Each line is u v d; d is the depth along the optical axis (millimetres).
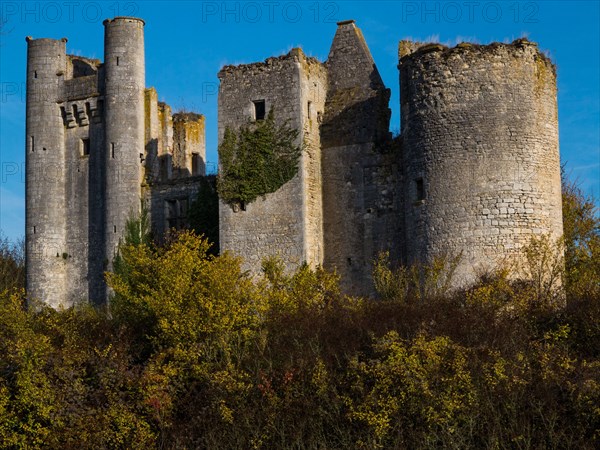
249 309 37781
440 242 41000
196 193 51312
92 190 54062
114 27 53969
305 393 32656
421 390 30578
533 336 34531
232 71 46531
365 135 45938
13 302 40625
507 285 37875
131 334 38219
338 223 45875
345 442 31094
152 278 39031
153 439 33406
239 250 45281
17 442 32781
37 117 55406
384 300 39469
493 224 40344
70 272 54094
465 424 30438
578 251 48656
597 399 29953
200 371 34875
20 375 33438
